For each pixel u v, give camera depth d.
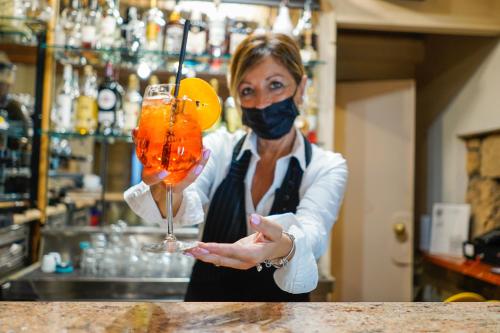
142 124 0.77
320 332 0.58
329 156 1.28
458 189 3.13
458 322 0.63
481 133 2.88
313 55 2.43
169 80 2.49
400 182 3.07
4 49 2.34
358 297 3.08
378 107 3.13
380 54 3.61
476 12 2.67
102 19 2.29
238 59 1.27
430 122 3.53
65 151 2.45
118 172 2.49
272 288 1.21
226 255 0.72
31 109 2.37
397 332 0.59
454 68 3.16
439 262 2.85
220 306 0.70
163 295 1.96
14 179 2.21
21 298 1.89
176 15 2.33
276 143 1.32
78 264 2.27
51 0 2.29
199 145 0.79
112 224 2.47
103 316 0.64
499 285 2.38
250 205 1.27
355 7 2.59
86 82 2.42
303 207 1.14
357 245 3.11
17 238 2.13
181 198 0.95
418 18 2.63
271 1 2.46
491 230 2.69
